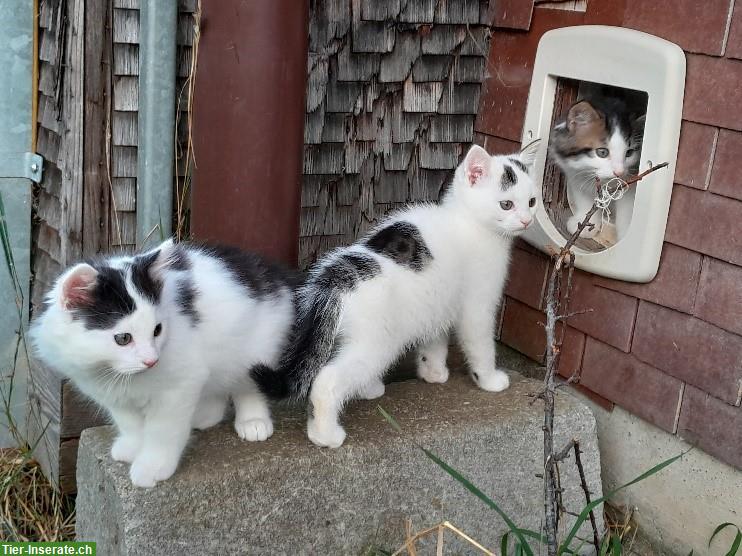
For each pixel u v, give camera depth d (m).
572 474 0.84
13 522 0.88
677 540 0.83
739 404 0.76
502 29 0.97
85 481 0.74
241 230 0.81
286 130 0.80
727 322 0.76
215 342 0.70
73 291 0.62
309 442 0.75
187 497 0.68
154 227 0.85
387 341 0.79
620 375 0.86
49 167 0.91
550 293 0.67
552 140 1.00
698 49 0.76
